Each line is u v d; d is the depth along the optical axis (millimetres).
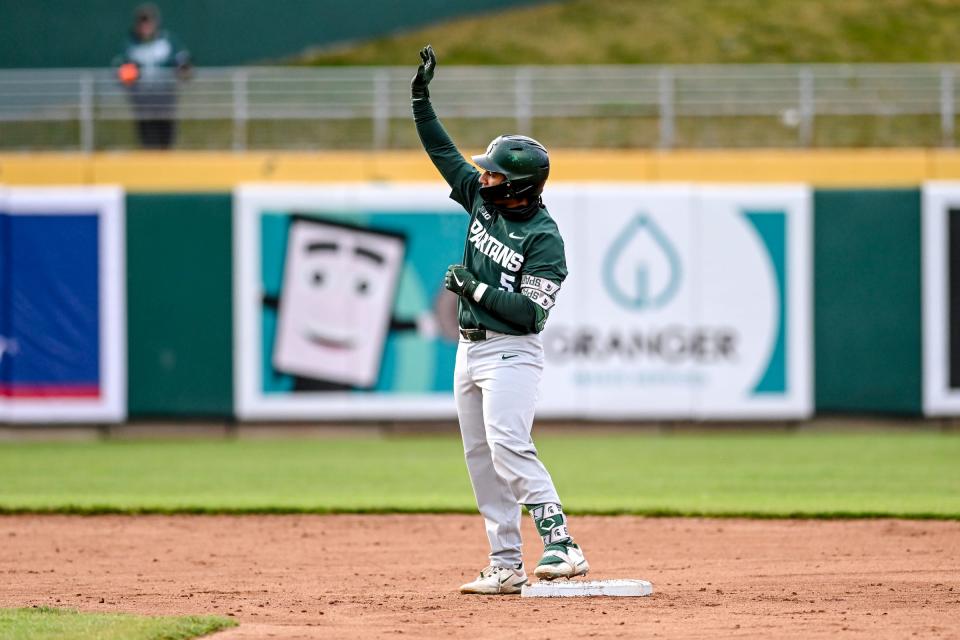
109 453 55312
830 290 61094
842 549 30078
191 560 29172
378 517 36500
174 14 83688
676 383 60406
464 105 75062
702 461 50531
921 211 60719
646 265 60312
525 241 21891
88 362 60188
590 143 74688
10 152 73562
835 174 67312
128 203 60500
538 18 99750
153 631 19000
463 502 38812
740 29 99000
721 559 28672
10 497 40844
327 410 60406
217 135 72688
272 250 60438
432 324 60469
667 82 73188
